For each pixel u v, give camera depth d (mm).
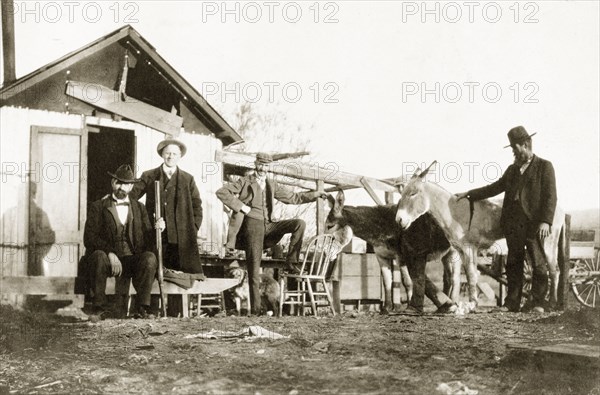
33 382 5281
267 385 4930
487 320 8555
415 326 7949
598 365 5027
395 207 10820
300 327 7836
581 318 8016
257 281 9773
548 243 10422
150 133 12266
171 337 7105
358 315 9523
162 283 9164
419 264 10414
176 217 9562
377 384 4910
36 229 11000
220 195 9711
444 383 4855
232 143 13406
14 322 8141
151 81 12547
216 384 4969
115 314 9258
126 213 9531
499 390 4863
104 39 11703
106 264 9102
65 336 7195
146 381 5191
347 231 10812
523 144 9930
